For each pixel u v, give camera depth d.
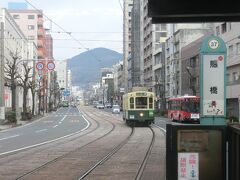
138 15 145.75
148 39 131.50
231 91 60.09
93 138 31.94
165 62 106.31
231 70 60.97
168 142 9.05
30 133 38.81
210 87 19.02
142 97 46.78
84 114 98.50
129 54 161.12
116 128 45.16
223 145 8.93
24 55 101.25
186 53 84.88
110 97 184.75
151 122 47.56
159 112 89.56
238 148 8.49
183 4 12.51
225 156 8.92
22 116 65.44
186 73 84.56
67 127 48.84
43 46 147.75
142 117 46.53
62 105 185.75
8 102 81.88
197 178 8.95
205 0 12.49
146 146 25.20
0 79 52.62
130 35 155.50
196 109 52.31
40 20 146.25
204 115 19.12
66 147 24.89
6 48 75.06
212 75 19.00
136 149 23.48
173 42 96.38
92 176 14.18
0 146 25.89
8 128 47.25
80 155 20.69
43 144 27.09
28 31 145.75
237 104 58.53
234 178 8.66
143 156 20.11
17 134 37.50
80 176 14.18
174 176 8.98
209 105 19.06
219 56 18.94
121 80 178.50
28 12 146.00
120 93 156.50
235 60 58.91
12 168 16.25
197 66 77.44
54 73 146.38
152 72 123.81
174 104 59.78
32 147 25.08
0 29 53.97
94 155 20.67
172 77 97.56
